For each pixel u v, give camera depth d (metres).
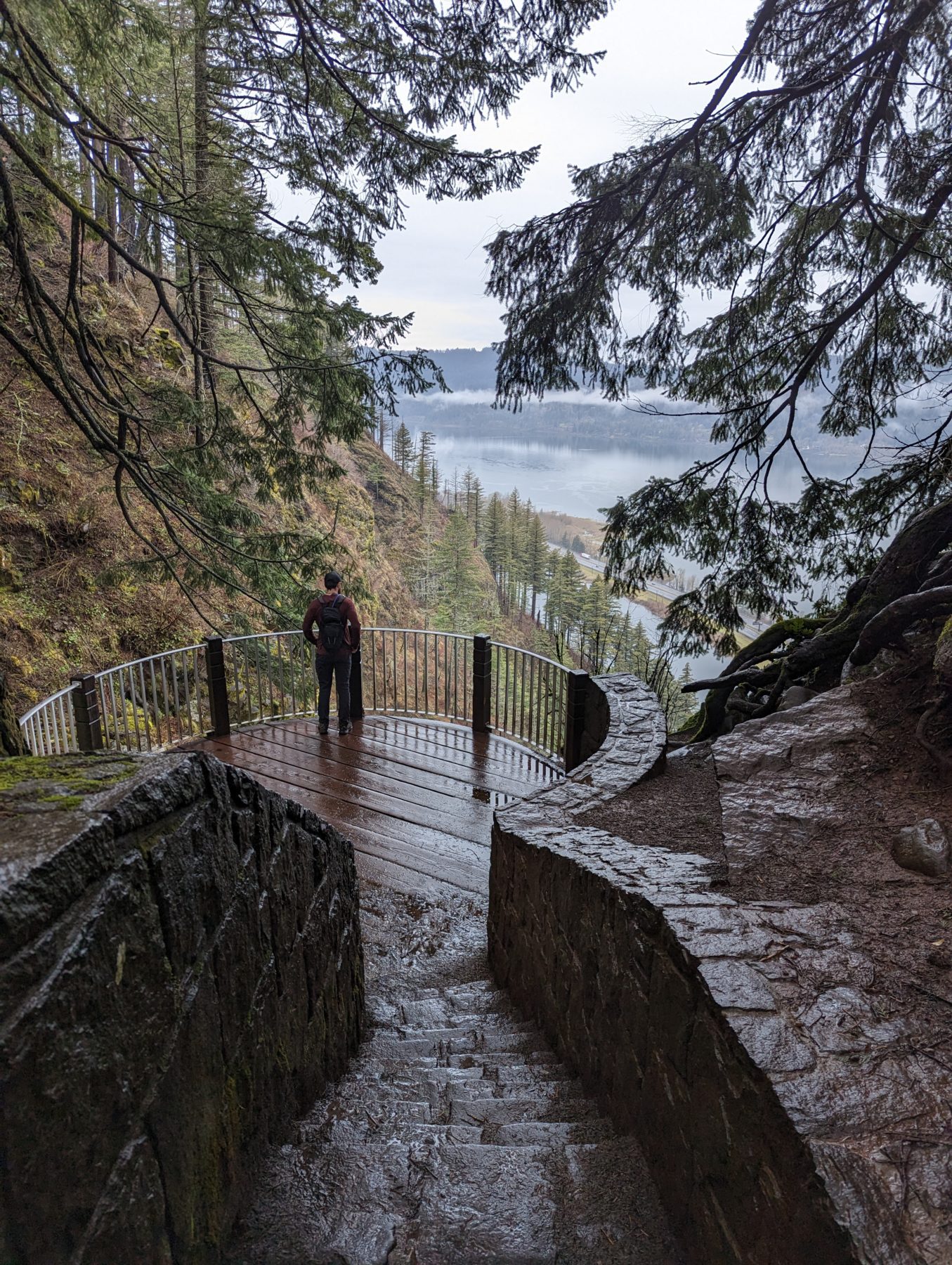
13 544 10.07
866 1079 1.17
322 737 6.91
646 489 6.77
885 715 3.22
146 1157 0.93
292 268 7.17
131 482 11.63
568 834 3.07
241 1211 1.35
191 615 11.30
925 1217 0.91
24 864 0.72
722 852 2.79
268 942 1.58
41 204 7.23
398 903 4.43
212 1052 1.22
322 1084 2.13
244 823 1.42
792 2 4.39
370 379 7.66
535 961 3.01
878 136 5.23
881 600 4.76
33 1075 0.69
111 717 8.67
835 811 2.62
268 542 8.70
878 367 6.50
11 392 10.75
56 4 5.47
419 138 6.12
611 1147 1.75
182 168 7.50
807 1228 0.98
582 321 5.75
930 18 4.42
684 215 5.21
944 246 5.68
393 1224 1.39
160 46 7.47
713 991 1.42
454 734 7.01
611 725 4.60
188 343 7.14
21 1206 0.66
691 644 7.28
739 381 6.68
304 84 6.30
